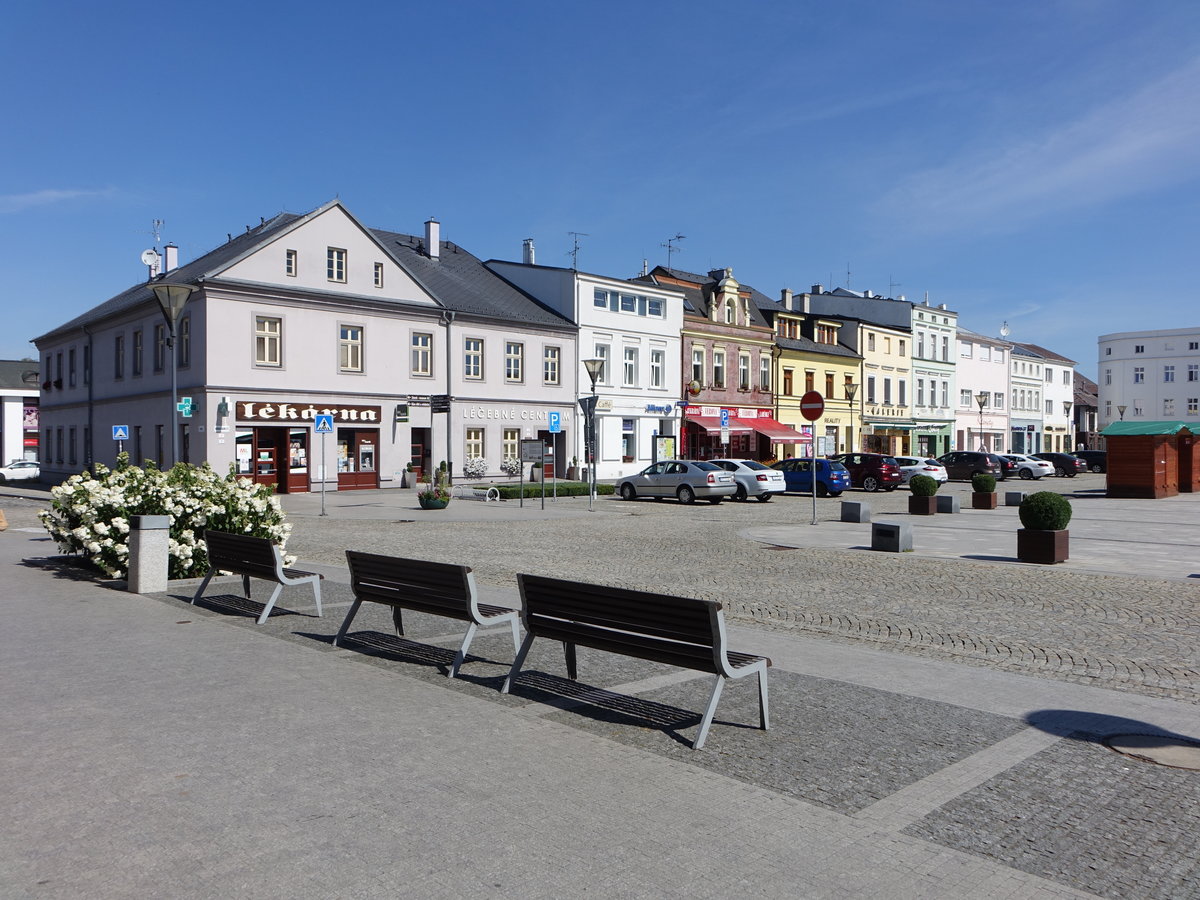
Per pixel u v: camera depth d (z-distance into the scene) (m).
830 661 8.20
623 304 47.53
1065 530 15.22
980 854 4.25
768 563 15.20
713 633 5.79
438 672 7.55
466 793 4.87
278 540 13.12
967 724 6.31
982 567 14.52
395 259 38.09
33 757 5.36
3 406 64.06
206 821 4.46
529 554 16.66
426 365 39.44
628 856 4.15
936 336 70.00
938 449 70.38
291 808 4.64
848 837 4.41
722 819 4.59
